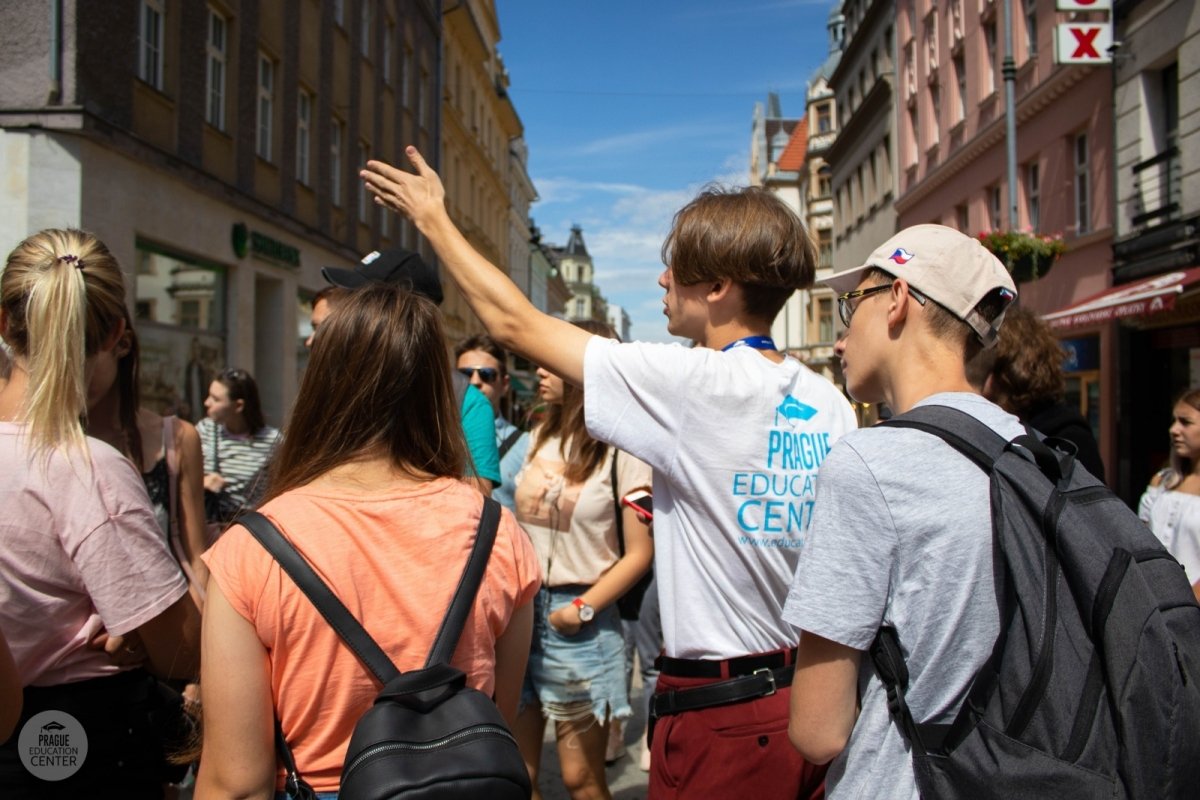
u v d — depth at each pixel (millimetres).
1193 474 3941
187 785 3809
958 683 1309
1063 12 13367
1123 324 12352
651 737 2016
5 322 1860
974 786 1236
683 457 1828
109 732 1861
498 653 1670
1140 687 1153
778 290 1999
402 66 24328
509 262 47562
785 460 1867
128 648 1878
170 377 12062
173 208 11883
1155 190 11672
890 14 25891
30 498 1734
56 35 9469
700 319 2070
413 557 1517
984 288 1520
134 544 1799
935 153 21453
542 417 3828
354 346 1610
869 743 1378
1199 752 1142
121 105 10547
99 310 1941
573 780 3104
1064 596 1244
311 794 1405
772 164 54625
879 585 1357
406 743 1279
